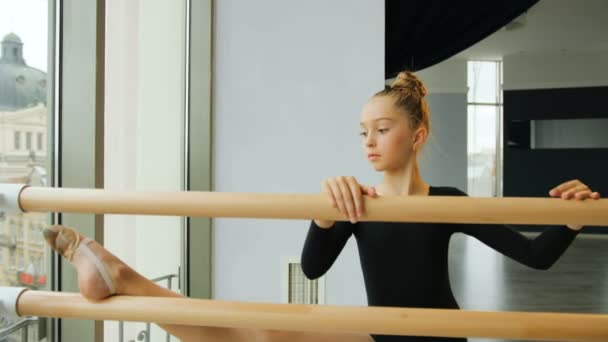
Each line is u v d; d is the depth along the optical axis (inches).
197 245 86.6
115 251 60.8
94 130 48.9
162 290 34.9
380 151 44.1
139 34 65.2
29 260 46.3
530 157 341.1
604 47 327.6
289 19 87.3
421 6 150.7
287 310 29.4
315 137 86.9
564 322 28.3
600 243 285.0
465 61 341.7
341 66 86.7
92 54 48.8
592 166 331.6
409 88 45.3
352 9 86.5
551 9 259.1
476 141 350.9
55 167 49.4
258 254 87.6
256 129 87.5
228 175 87.8
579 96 335.6
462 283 185.8
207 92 86.3
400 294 43.7
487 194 351.3
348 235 43.6
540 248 41.6
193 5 86.7
